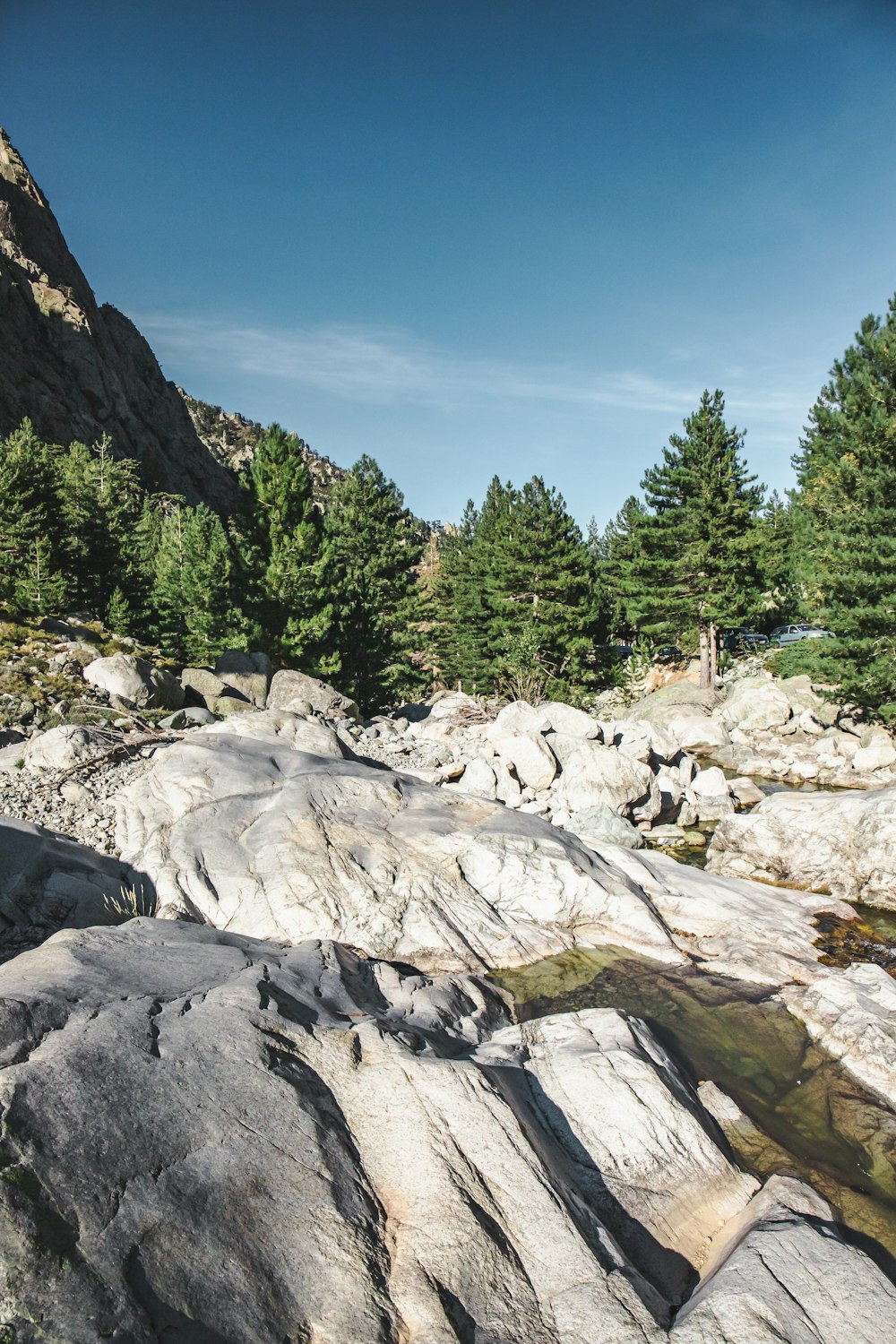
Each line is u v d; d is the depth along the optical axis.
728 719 31.89
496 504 62.22
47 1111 4.35
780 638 47.09
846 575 24.77
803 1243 5.09
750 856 14.91
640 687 43.31
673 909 12.02
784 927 11.54
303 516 32.75
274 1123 5.00
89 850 10.91
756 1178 6.48
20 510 34.22
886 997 8.97
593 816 16.30
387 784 13.66
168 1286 3.81
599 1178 5.93
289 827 11.58
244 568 32.41
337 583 33.59
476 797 14.10
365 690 36.94
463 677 55.50
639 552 42.50
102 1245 3.82
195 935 8.23
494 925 10.91
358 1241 4.43
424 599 48.75
